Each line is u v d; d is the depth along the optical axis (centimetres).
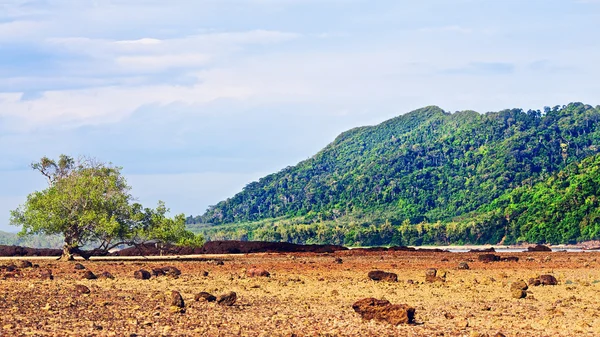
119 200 7394
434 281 4747
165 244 7800
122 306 3244
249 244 11069
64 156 7788
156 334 2555
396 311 2884
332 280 4862
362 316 2939
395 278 4800
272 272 5650
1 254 9606
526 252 10388
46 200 7106
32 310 3041
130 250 9731
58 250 10012
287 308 3350
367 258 8100
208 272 5534
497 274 5497
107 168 7644
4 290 3750
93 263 6812
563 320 3053
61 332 2538
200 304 3375
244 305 3422
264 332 2633
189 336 2536
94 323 2734
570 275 5394
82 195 7194
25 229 7206
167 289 4100
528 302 3688
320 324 2850
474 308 3447
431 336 2614
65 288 3944
